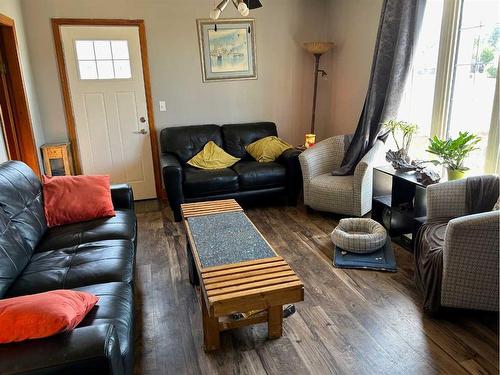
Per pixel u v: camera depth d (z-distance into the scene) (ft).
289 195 13.32
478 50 9.09
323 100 16.17
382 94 11.52
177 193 11.98
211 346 6.16
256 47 14.87
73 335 3.65
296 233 10.98
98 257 6.45
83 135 13.84
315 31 15.43
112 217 8.41
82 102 13.56
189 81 14.48
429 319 6.83
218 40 14.40
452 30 9.57
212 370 5.77
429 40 10.62
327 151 12.91
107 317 4.69
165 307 7.44
